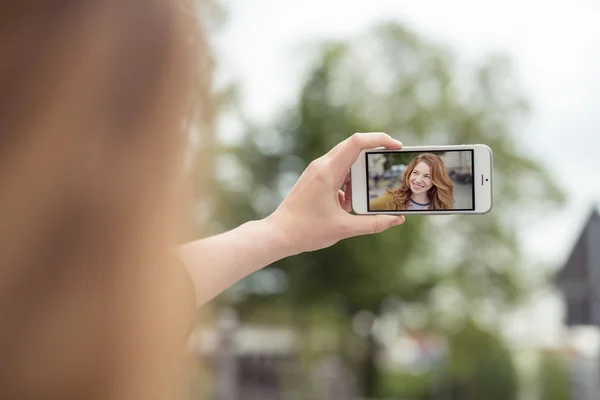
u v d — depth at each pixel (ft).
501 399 34.99
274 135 39.93
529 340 31.09
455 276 39.34
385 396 38.63
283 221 3.58
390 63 43.34
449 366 37.68
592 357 23.52
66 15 1.37
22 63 1.34
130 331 1.30
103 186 1.32
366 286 37.81
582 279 23.54
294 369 36.17
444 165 4.94
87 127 1.33
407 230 37.99
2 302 1.26
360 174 4.97
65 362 1.25
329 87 40.88
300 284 38.27
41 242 1.27
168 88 1.41
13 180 1.29
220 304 26.40
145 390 1.30
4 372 1.24
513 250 38.78
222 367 25.23
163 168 1.39
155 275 1.35
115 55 1.36
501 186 39.52
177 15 1.46
